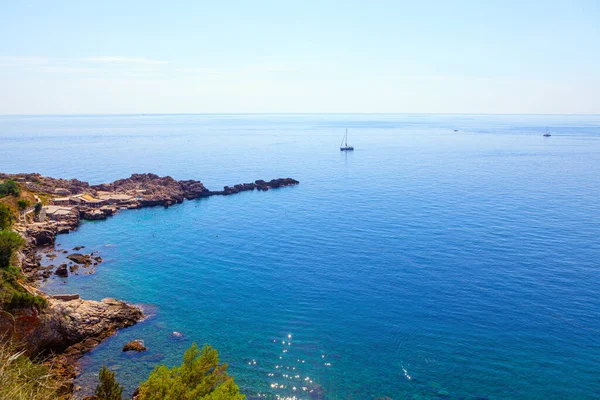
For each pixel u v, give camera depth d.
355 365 46.28
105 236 94.12
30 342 46.25
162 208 122.00
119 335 52.09
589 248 79.69
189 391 27.39
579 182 152.62
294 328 53.97
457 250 80.19
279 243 87.44
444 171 185.25
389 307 58.84
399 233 92.19
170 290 65.25
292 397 41.28
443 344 49.81
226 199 134.38
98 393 33.56
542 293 61.56
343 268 73.00
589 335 50.75
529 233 89.69
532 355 47.25
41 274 70.25
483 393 41.50
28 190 116.75
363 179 167.38
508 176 168.88
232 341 51.00
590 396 40.78
